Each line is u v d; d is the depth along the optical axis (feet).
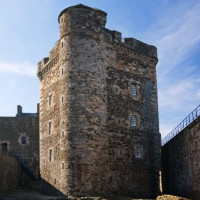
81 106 79.05
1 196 77.97
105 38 88.02
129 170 85.05
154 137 94.94
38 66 106.01
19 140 137.18
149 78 98.58
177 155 85.40
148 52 100.22
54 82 92.53
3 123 138.51
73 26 83.51
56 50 92.48
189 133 75.20
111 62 88.12
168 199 71.51
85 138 77.51
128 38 96.02
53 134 88.63
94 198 71.20
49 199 71.05
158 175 92.68
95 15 86.58
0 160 84.23
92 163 76.95
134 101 91.81
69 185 75.10
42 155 95.30
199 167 69.15
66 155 77.15
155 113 97.50
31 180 127.54
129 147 86.84
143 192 86.94
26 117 139.44
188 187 75.87
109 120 83.51
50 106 93.35
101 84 83.71
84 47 82.69
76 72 81.00
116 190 80.48
